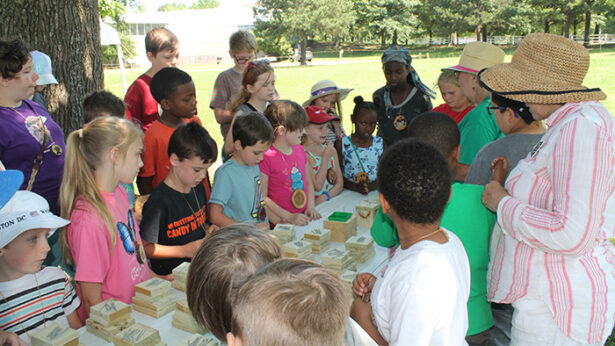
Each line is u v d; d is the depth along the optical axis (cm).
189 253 244
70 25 452
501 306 229
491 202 181
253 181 296
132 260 215
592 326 172
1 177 164
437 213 138
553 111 179
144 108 424
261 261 125
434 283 130
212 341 169
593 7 4600
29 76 279
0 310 181
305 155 342
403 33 5409
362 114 366
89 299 195
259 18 5022
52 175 299
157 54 423
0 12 430
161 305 194
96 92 332
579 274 169
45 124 299
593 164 151
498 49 326
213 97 482
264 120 280
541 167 171
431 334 130
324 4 4575
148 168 338
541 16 4922
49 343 163
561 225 155
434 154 139
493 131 278
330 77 2603
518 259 179
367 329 161
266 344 88
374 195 343
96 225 194
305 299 90
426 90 436
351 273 213
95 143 196
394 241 205
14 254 175
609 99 1332
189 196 262
